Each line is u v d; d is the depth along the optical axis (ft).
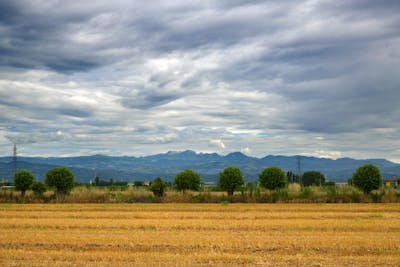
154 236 85.25
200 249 73.51
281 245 76.18
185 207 157.79
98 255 67.72
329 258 66.18
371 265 62.18
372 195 187.93
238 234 88.63
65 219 116.16
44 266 60.95
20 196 199.62
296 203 178.29
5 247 76.07
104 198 192.65
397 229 96.17
